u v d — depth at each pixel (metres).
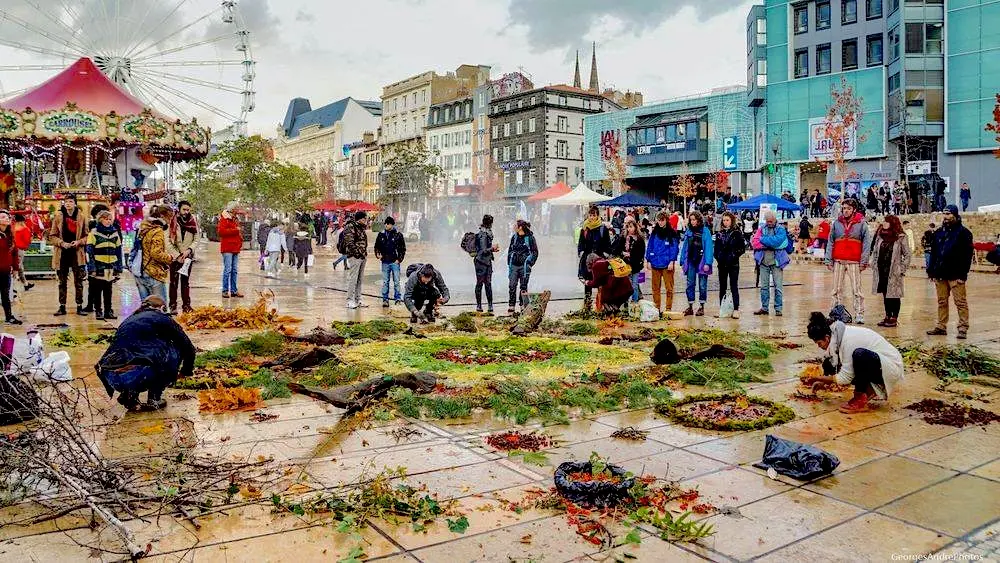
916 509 4.35
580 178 81.06
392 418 6.29
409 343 9.90
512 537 3.96
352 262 13.94
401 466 5.10
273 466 5.07
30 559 3.69
